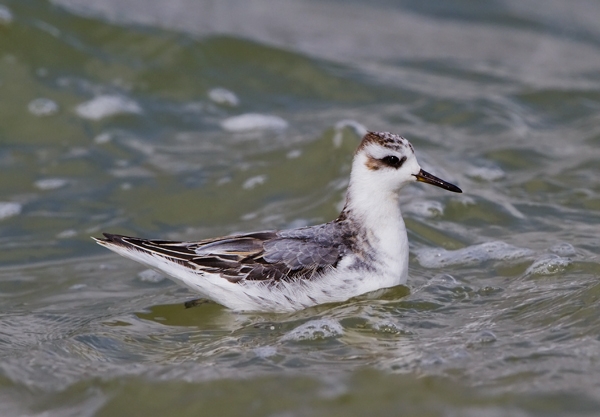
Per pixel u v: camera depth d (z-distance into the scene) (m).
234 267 10.16
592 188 13.66
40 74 16.92
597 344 8.63
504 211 13.04
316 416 7.78
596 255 11.22
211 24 20.16
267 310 10.27
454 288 10.62
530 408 7.63
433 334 9.34
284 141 15.79
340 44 20.28
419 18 22.22
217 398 8.20
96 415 8.09
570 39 21.16
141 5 20.27
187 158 15.38
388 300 10.27
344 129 15.23
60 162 15.05
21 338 9.84
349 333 9.45
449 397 7.89
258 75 18.12
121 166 15.08
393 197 10.55
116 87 17.14
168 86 17.47
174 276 10.27
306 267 10.16
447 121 16.56
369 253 10.39
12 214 13.58
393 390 8.09
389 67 19.20
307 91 17.94
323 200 13.59
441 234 12.32
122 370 8.85
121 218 13.59
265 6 21.92
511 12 22.31
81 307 10.75
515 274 10.98
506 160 14.89
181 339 9.72
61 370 8.98
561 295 9.96
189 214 13.75
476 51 20.39
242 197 14.12
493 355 8.62
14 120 15.98
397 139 10.48
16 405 8.34
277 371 8.59
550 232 12.28
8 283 11.59
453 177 14.16
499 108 16.94
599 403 7.63
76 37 17.81
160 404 8.19
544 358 8.47
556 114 16.98
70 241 12.93
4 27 17.36
